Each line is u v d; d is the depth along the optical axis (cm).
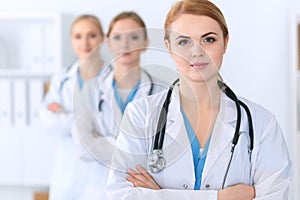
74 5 357
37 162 345
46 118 315
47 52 343
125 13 293
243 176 170
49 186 354
